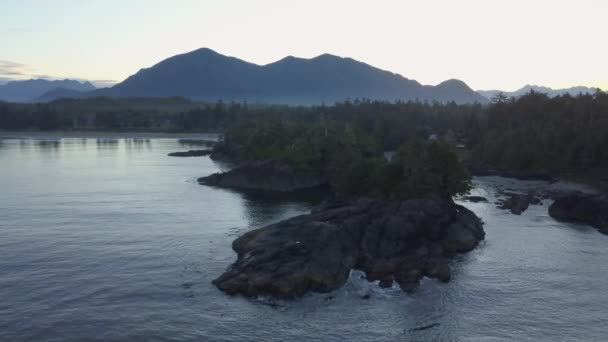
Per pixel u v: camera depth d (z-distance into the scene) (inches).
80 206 4335.6
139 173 6540.4
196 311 2231.8
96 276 2628.0
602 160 6107.3
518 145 6929.1
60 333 2031.3
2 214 3986.2
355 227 2989.7
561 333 2081.7
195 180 5979.3
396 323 2145.7
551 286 2551.7
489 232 3555.6
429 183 3752.5
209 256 2947.8
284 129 7406.5
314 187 5634.8
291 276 2401.6
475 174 6633.9
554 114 7815.0
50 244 3171.8
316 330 2080.5
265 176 5570.9
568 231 3592.5
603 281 2625.5
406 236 3019.2
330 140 6107.3
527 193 5182.1
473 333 2070.6
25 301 2317.9
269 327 2098.9
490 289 2506.2
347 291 2438.5
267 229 3051.2
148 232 3472.0
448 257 2992.1
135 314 2197.3
